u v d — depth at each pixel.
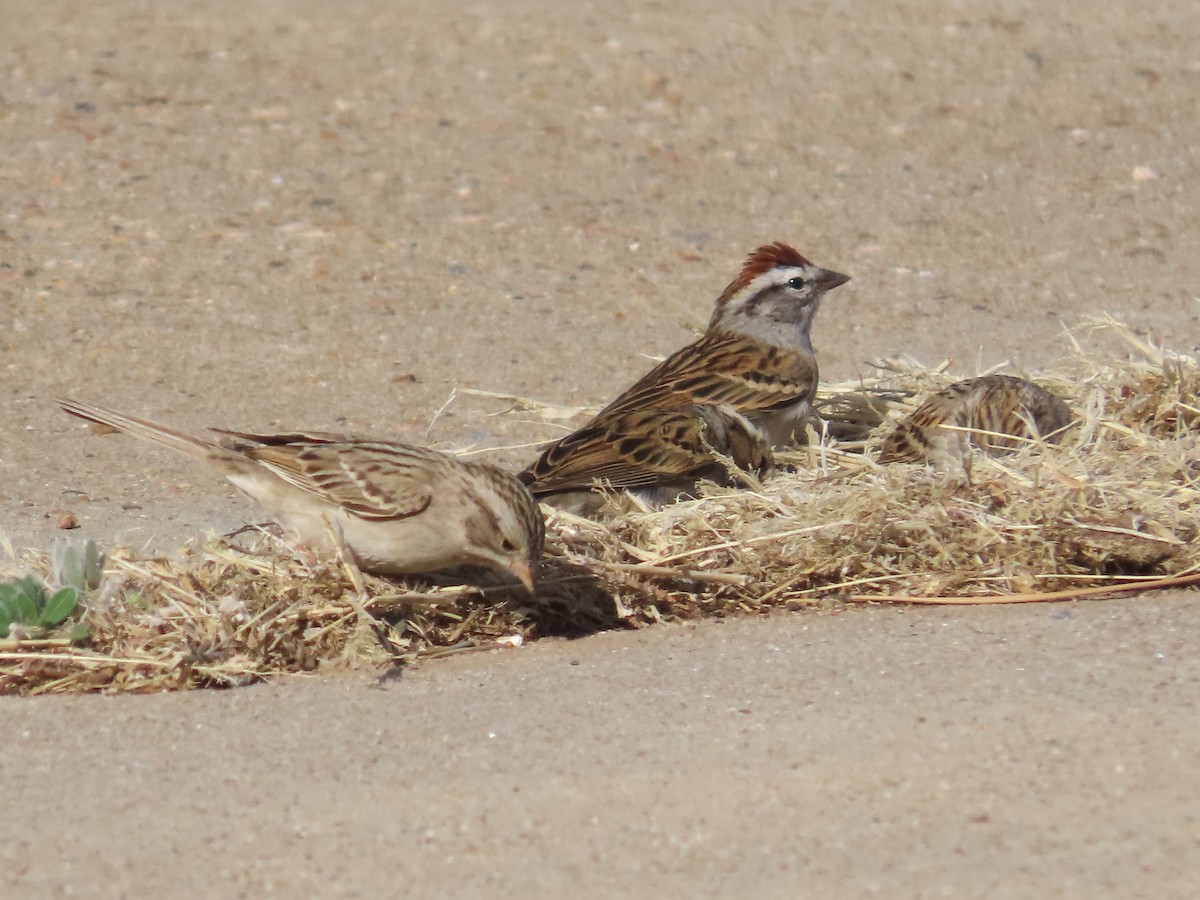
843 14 29.92
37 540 12.42
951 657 9.39
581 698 9.15
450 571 10.86
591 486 12.16
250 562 10.58
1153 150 23.00
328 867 7.21
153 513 13.16
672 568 10.75
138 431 11.10
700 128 24.28
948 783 7.67
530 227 20.94
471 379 16.48
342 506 10.45
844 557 10.87
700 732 8.48
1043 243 20.20
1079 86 25.44
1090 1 30.36
